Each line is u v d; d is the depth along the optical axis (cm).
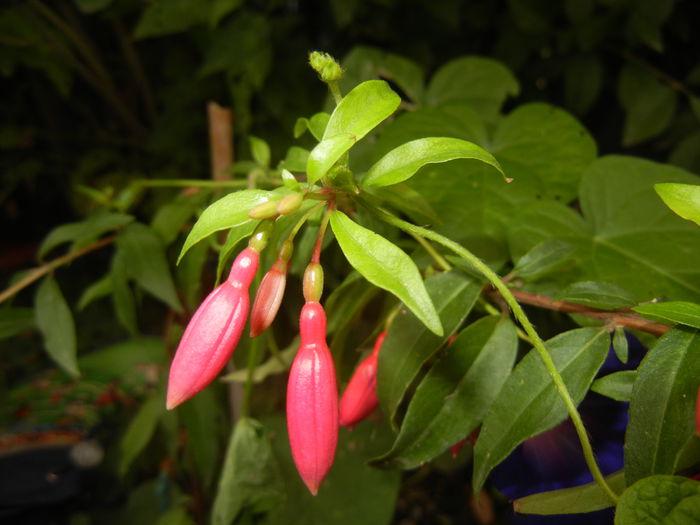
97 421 34
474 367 13
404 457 13
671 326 12
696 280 16
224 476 18
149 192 49
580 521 14
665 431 10
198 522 28
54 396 36
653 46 32
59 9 52
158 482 30
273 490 18
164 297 20
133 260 21
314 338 10
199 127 50
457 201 18
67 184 63
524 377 12
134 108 60
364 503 25
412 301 9
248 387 18
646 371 11
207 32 40
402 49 43
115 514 33
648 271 16
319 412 10
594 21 33
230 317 10
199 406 24
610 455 14
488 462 12
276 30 41
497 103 24
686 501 9
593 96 36
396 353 13
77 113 62
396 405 13
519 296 14
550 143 19
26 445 33
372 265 10
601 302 12
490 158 11
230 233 11
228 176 24
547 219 17
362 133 11
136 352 31
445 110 20
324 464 10
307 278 11
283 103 41
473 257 11
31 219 71
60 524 32
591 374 12
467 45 43
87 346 49
